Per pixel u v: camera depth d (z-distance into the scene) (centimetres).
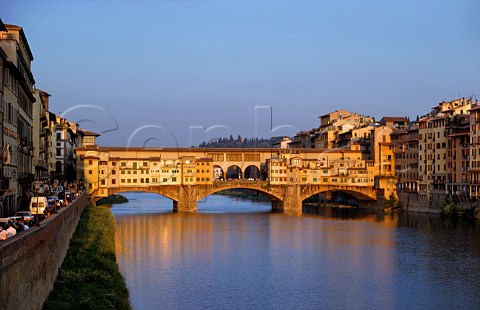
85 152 19388
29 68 11225
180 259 10088
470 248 11431
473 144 16225
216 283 8306
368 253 10912
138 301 7175
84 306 5394
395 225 15462
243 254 10750
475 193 16025
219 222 16200
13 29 9300
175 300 7306
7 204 7956
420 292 7912
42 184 11725
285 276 8856
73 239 8981
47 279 5150
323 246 11775
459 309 7144
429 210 18600
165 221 16200
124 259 9919
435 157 18525
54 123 17650
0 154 7100
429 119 18925
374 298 7600
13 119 8444
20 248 3716
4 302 3266
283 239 12788
